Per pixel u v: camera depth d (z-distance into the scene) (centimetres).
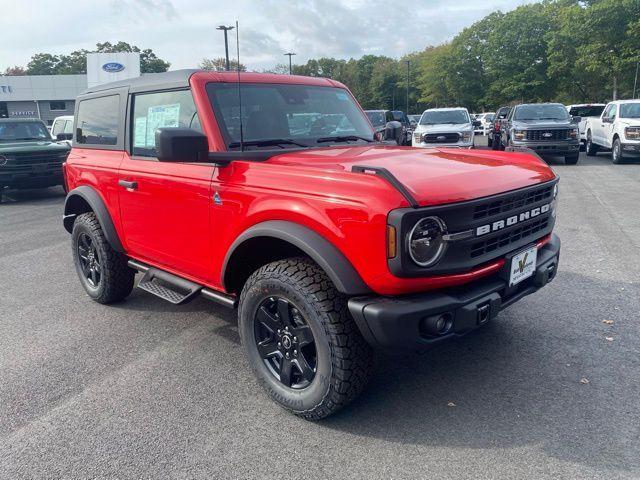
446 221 269
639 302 469
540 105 1716
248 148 361
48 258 711
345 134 427
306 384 309
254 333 327
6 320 488
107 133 466
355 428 302
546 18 4719
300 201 291
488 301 289
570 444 280
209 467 273
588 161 1755
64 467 277
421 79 7138
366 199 264
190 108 371
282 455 281
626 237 696
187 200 365
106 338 439
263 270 312
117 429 309
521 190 310
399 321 262
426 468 266
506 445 281
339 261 275
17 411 332
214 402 336
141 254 438
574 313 449
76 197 502
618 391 328
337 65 9700
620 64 3145
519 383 343
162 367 384
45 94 5734
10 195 1354
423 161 330
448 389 339
